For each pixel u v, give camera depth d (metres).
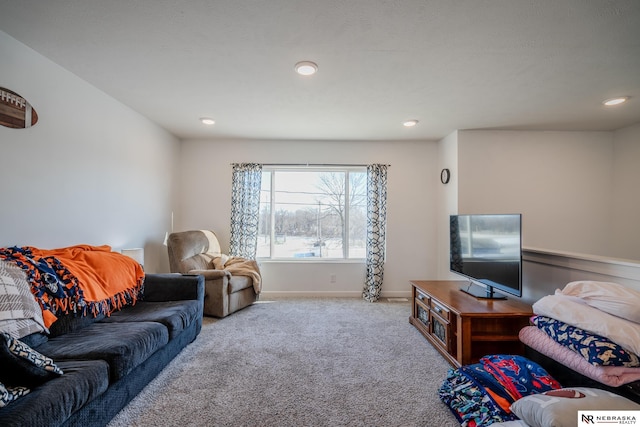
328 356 2.38
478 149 3.76
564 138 3.77
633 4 1.54
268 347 2.53
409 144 4.37
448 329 2.29
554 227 3.75
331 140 4.34
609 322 1.46
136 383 1.76
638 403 1.27
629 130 3.57
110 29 1.80
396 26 1.74
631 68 2.21
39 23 1.75
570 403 1.16
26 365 1.15
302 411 1.68
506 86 2.54
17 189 1.96
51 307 1.69
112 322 2.01
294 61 2.16
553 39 1.86
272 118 3.41
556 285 2.38
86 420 1.36
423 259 4.34
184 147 4.33
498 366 1.73
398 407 1.73
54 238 2.23
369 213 4.25
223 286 3.26
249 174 4.22
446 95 2.73
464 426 1.53
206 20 1.71
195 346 2.54
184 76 2.41
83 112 2.49
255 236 4.22
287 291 4.30
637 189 3.50
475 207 3.74
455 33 1.81
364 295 4.21
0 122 1.84
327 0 1.54
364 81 2.46
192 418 1.61
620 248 3.65
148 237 3.49
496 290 2.76
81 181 2.48
